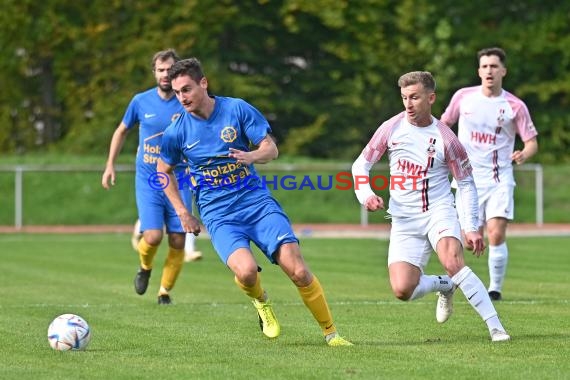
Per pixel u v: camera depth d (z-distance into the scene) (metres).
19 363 18.98
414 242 21.81
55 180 75.44
